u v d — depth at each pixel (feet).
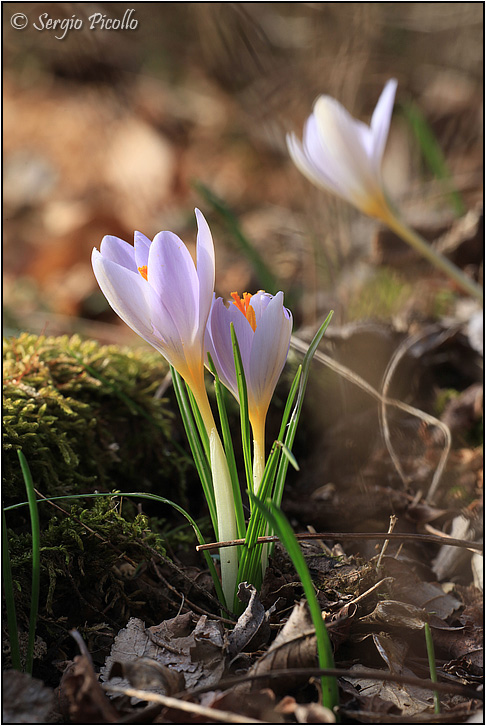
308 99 2.60
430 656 1.27
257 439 1.34
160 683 1.26
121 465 1.57
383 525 1.54
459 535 1.50
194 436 1.35
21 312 2.47
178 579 1.42
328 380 1.70
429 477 1.61
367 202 1.49
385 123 1.47
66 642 1.35
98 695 1.22
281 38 2.93
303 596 1.35
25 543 1.39
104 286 1.28
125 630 1.32
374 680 1.30
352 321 1.86
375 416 1.69
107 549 1.40
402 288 2.06
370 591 1.34
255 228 2.85
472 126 2.90
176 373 1.35
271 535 1.35
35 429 1.46
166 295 1.28
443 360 1.76
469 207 2.38
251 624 1.31
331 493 1.60
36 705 1.23
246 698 1.24
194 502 1.62
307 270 2.23
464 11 2.92
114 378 1.59
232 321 1.31
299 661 1.26
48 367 1.56
